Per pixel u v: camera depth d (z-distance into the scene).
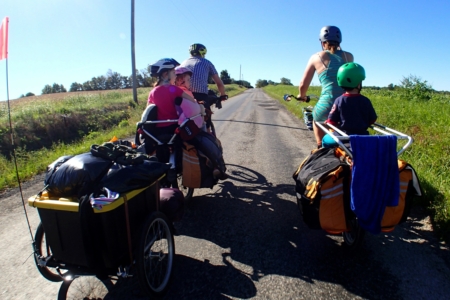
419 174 4.67
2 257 3.42
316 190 2.84
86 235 2.20
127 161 2.63
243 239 3.59
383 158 2.66
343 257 3.20
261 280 2.88
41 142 11.22
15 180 6.04
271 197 4.73
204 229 3.84
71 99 19.08
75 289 2.84
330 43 3.95
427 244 3.39
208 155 3.96
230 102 26.16
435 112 9.81
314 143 8.46
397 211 2.79
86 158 2.55
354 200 2.65
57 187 2.43
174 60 4.10
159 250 2.98
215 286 2.82
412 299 2.61
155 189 2.87
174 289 2.80
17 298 2.78
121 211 2.41
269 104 23.53
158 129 3.94
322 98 3.99
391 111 10.18
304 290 2.74
